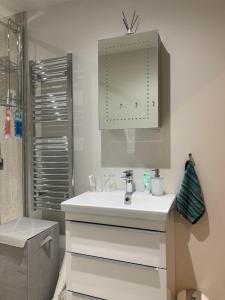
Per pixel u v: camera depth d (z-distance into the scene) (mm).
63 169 2061
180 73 1754
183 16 1741
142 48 1713
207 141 1705
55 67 2053
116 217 1466
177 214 1774
